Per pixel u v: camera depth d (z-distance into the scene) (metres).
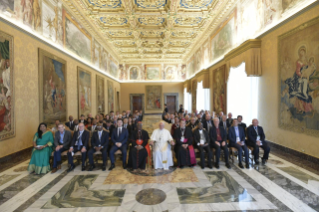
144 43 16.97
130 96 25.50
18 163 5.96
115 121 9.16
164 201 3.79
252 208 3.49
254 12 8.25
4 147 5.75
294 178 4.66
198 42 16.53
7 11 5.83
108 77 18.59
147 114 25.61
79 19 11.45
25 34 6.59
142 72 25.58
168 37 15.15
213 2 9.89
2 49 5.59
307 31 5.39
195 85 18.20
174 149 6.33
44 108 7.63
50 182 4.73
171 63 25.67
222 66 11.61
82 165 5.68
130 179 4.94
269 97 7.28
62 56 9.24
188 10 10.66
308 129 5.43
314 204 3.56
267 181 4.58
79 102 11.17
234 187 4.35
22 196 4.01
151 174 5.29
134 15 11.13
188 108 23.08
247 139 6.23
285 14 6.34
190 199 3.86
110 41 16.19
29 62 6.80
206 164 6.15
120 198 3.93
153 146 6.22
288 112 6.24
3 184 4.59
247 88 9.53
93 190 4.30
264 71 7.56
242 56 8.60
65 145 5.88
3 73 5.64
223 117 7.89
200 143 5.96
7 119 5.80
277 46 6.72
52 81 8.23
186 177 5.03
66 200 3.85
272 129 7.14
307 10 5.41
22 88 6.44
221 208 3.51
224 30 11.45
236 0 9.63
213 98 13.61
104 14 10.96
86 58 12.69
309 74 5.35
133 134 6.09
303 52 5.54
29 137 6.80
